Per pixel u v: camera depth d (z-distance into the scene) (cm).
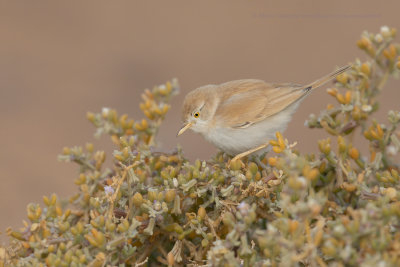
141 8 3328
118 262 601
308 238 515
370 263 480
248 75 2570
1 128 2197
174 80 856
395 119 688
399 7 2938
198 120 1038
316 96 2347
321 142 674
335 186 690
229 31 2980
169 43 2922
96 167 764
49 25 3080
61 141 2127
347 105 736
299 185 500
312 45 2758
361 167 684
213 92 1052
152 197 621
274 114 1028
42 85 2509
